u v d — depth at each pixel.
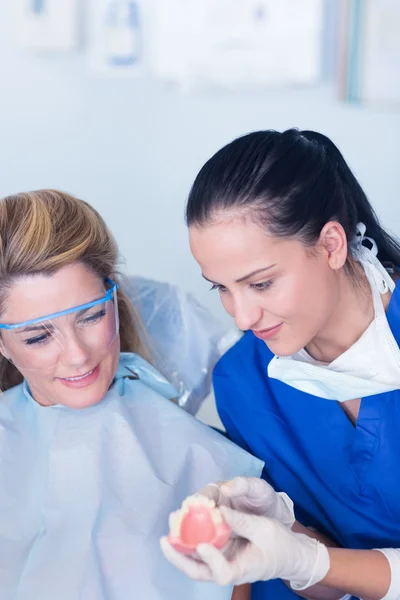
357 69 2.11
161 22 2.10
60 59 2.17
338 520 1.14
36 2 2.09
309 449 1.16
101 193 2.28
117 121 2.22
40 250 0.99
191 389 1.32
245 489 0.93
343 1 2.07
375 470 1.11
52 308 1.01
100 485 1.07
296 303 0.96
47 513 1.05
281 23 2.06
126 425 1.11
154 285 1.39
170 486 1.08
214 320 1.38
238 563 0.85
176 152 2.25
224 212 0.93
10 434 1.11
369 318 1.10
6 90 2.19
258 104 2.20
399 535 1.12
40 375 1.06
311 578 0.93
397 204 2.25
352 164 2.23
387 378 1.09
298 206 0.95
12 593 0.99
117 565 1.02
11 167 2.25
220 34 2.09
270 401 1.19
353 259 1.09
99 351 1.06
